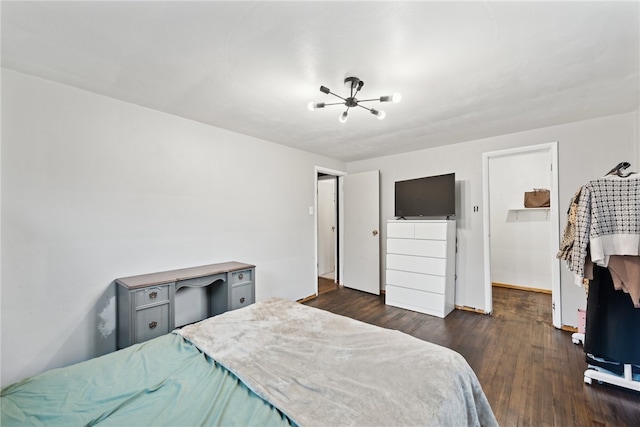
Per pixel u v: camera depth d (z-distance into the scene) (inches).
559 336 111.7
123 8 52.0
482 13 53.5
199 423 35.9
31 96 77.1
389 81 80.5
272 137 136.6
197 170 113.8
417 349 53.6
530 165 185.5
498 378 83.6
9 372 73.5
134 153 96.6
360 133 129.9
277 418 36.7
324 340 58.3
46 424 36.3
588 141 112.4
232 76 77.9
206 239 116.7
